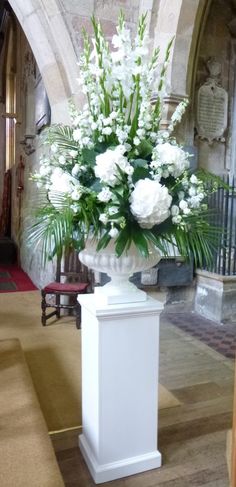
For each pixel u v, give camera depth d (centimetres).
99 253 145
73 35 325
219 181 164
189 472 158
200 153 418
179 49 340
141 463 157
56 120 345
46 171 150
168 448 174
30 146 538
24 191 620
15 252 724
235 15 416
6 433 148
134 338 153
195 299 407
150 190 126
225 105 425
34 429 151
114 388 151
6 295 463
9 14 679
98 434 151
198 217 147
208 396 223
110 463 154
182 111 149
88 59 141
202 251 142
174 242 150
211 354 289
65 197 137
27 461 132
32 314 383
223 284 361
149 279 380
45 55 333
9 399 173
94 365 152
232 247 361
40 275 490
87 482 152
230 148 434
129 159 139
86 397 165
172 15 331
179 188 143
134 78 136
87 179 143
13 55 728
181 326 357
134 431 157
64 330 335
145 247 131
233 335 333
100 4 332
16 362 212
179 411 205
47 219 139
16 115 701
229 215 366
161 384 239
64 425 190
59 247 134
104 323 147
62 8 319
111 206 131
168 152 134
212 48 416
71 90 333
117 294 151
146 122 139
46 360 269
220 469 160
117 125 140
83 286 340
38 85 491
